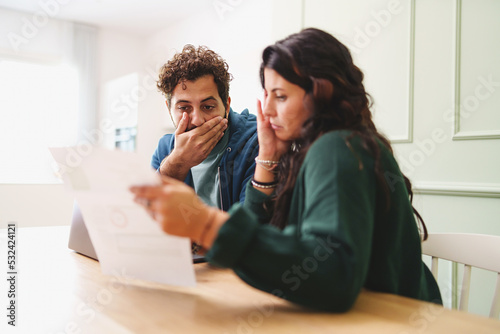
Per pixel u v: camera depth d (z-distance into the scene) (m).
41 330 0.47
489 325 0.47
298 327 0.46
